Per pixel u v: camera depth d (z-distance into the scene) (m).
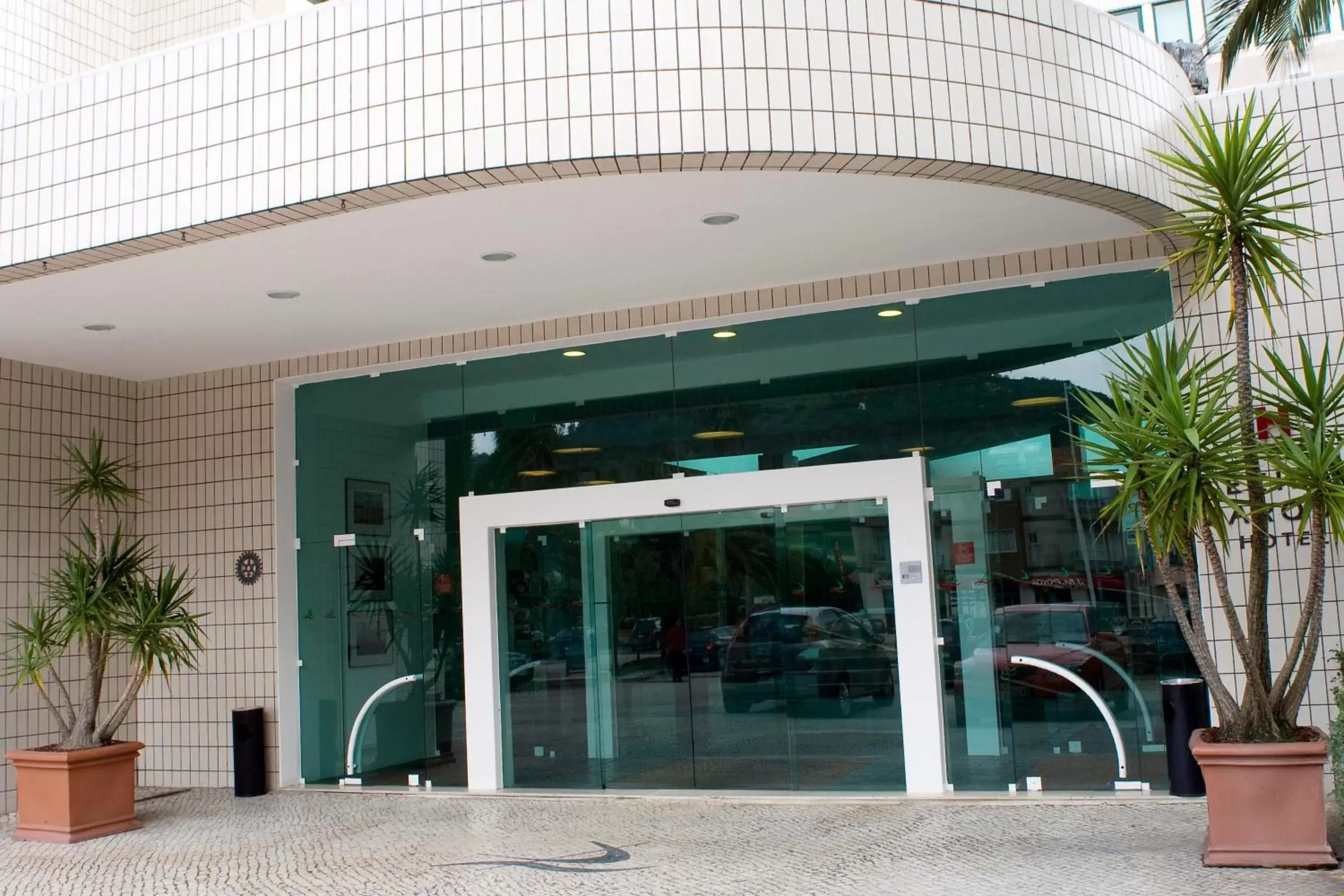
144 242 7.06
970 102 6.43
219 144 6.79
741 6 6.17
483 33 6.24
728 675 9.10
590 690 9.54
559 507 9.73
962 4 6.50
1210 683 6.25
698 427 9.33
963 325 8.62
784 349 9.12
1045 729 8.21
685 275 8.42
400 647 10.24
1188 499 5.91
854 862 6.55
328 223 6.86
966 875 6.10
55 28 10.25
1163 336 8.11
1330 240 7.61
